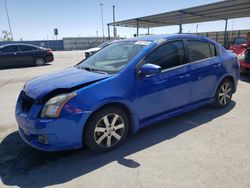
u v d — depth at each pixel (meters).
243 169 2.91
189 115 4.77
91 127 3.16
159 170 2.93
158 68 3.28
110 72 3.54
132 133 3.80
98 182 2.75
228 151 3.34
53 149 2.98
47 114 2.93
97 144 3.27
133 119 3.53
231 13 18.84
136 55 3.62
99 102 3.10
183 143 3.61
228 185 2.62
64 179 2.83
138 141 3.72
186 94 4.17
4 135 4.09
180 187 2.61
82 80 3.26
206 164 3.03
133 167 3.02
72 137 3.03
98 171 2.96
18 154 3.42
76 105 2.98
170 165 3.04
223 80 4.92
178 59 4.04
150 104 3.68
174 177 2.79
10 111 5.46
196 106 4.47
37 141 3.09
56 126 2.91
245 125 4.24
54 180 2.81
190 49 4.25
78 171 2.98
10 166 3.12
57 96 3.01
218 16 20.69
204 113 4.86
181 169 2.94
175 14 19.06
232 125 4.25
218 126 4.21
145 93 3.57
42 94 3.06
